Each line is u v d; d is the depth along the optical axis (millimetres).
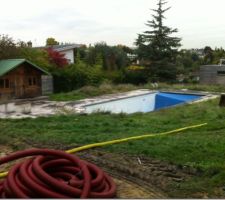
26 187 5074
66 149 9258
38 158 5863
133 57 49969
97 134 11102
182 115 16109
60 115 15812
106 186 5844
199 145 9328
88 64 41406
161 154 8414
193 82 44812
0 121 14039
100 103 24266
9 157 6012
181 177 6957
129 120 14477
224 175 6801
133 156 8328
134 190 6328
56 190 5117
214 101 21297
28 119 14602
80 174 5836
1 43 33000
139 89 32875
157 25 45969
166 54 45906
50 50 37812
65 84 33219
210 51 66062
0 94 26938
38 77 29391
